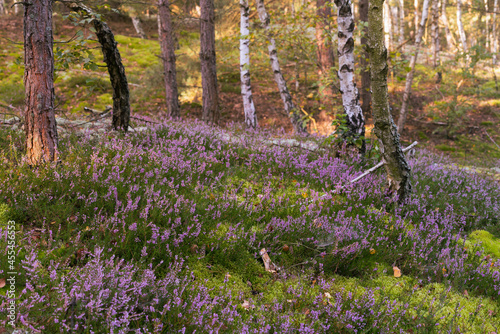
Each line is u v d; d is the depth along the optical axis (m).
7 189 3.55
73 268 2.73
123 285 2.48
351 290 3.45
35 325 2.13
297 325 2.82
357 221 4.34
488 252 4.59
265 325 2.71
